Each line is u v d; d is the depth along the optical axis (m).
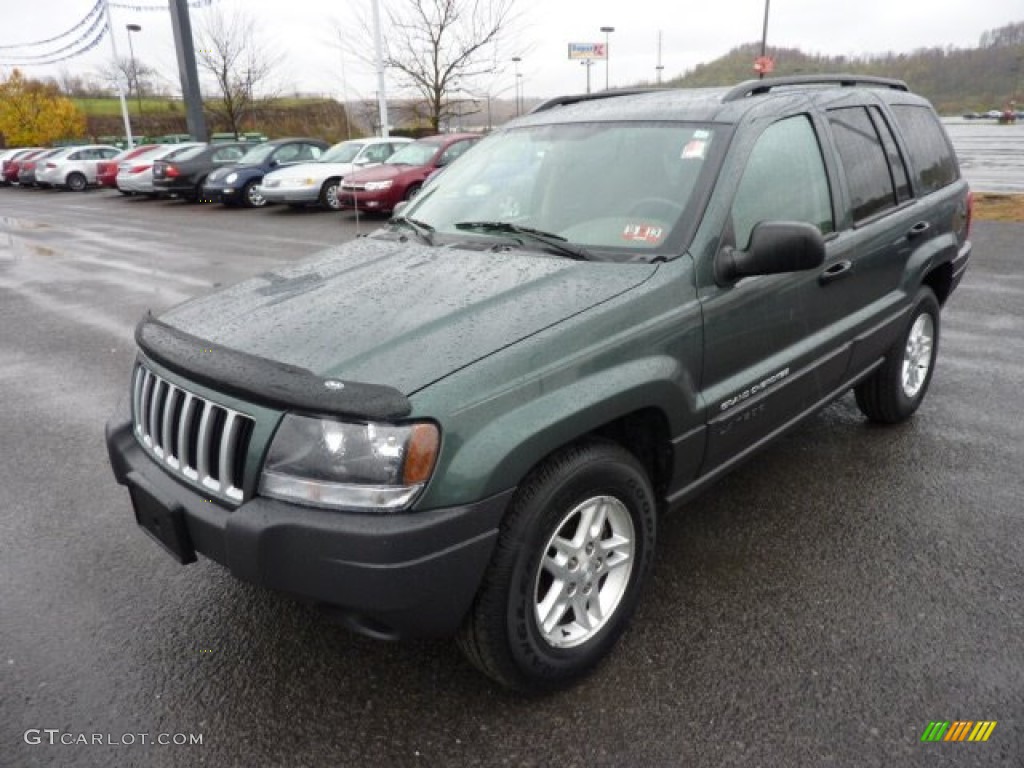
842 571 3.17
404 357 2.23
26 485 4.13
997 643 2.71
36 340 7.10
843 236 3.55
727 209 2.89
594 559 2.59
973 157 25.28
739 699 2.49
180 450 2.40
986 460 4.12
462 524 2.12
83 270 10.80
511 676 2.40
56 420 5.08
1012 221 11.74
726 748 2.30
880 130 4.03
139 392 2.71
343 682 2.62
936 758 2.24
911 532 3.44
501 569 2.26
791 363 3.24
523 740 2.36
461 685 2.60
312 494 2.10
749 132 3.09
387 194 14.47
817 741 2.31
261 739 2.39
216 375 2.24
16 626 2.94
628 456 2.59
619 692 2.54
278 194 16.73
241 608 3.04
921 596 2.98
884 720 2.38
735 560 3.27
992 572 3.13
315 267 3.16
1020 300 7.43
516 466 2.20
